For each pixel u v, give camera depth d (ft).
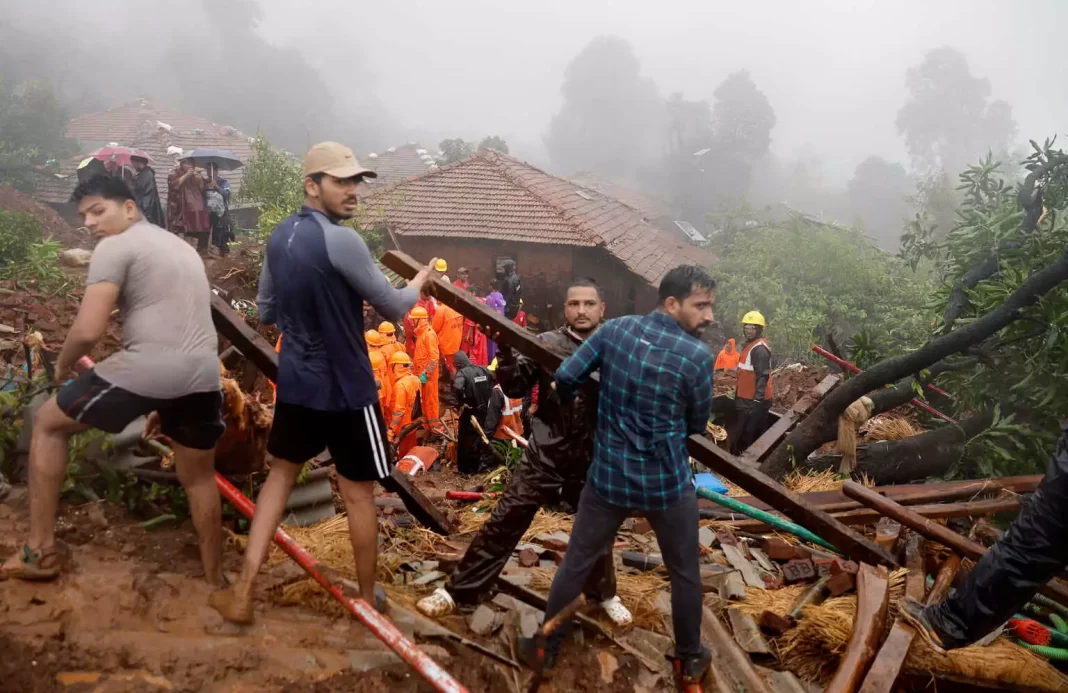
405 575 13.46
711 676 11.43
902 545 16.57
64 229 55.88
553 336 12.30
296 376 9.81
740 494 19.80
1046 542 11.25
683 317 10.46
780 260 81.25
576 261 76.74
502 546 11.92
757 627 13.07
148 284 9.66
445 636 11.07
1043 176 27.27
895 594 13.76
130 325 9.72
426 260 76.84
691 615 10.75
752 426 26.94
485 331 12.01
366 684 9.51
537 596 12.71
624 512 10.65
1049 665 12.59
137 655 9.05
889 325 73.97
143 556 11.54
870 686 10.94
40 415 9.73
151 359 9.61
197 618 10.00
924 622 12.43
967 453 23.34
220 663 9.25
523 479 11.89
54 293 33.68
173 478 12.77
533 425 12.16
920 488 19.33
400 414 26.18
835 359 30.55
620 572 14.38
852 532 13.53
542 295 76.95
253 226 90.07
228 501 13.05
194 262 10.16
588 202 93.86
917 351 21.85
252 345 12.82
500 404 25.03
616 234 84.12
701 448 13.30
